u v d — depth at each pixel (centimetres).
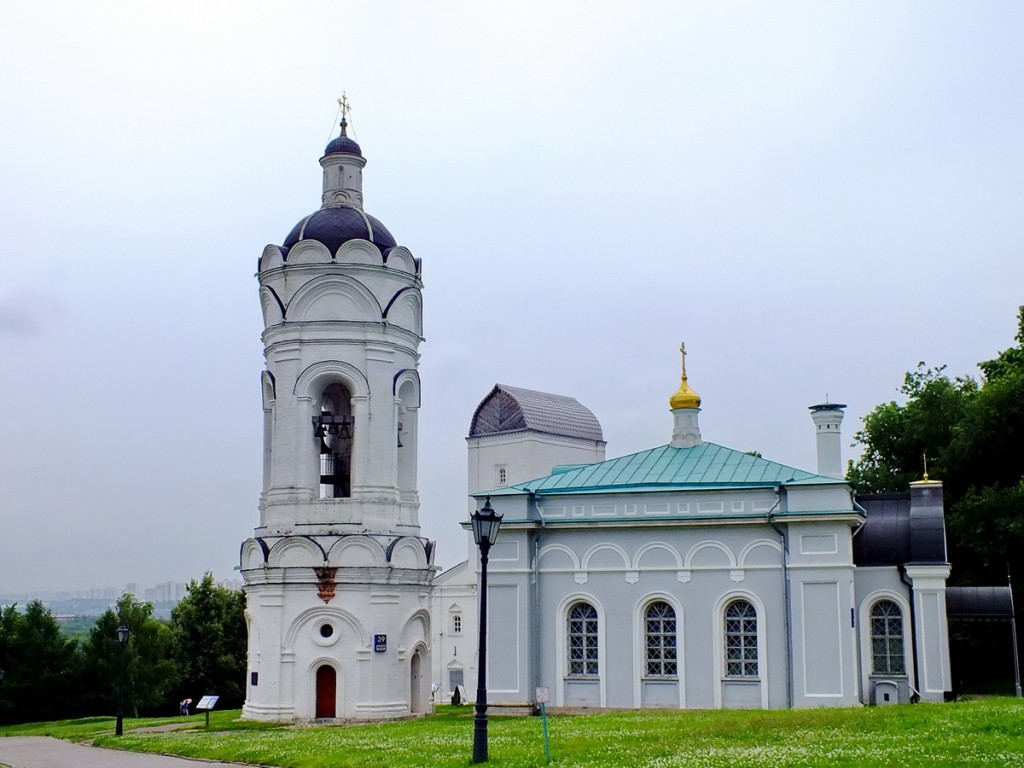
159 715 7844
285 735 3697
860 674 4131
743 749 2452
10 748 4025
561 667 4338
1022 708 2947
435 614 7094
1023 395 5384
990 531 5197
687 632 4206
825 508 4072
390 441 4916
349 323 4894
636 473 4575
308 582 4697
